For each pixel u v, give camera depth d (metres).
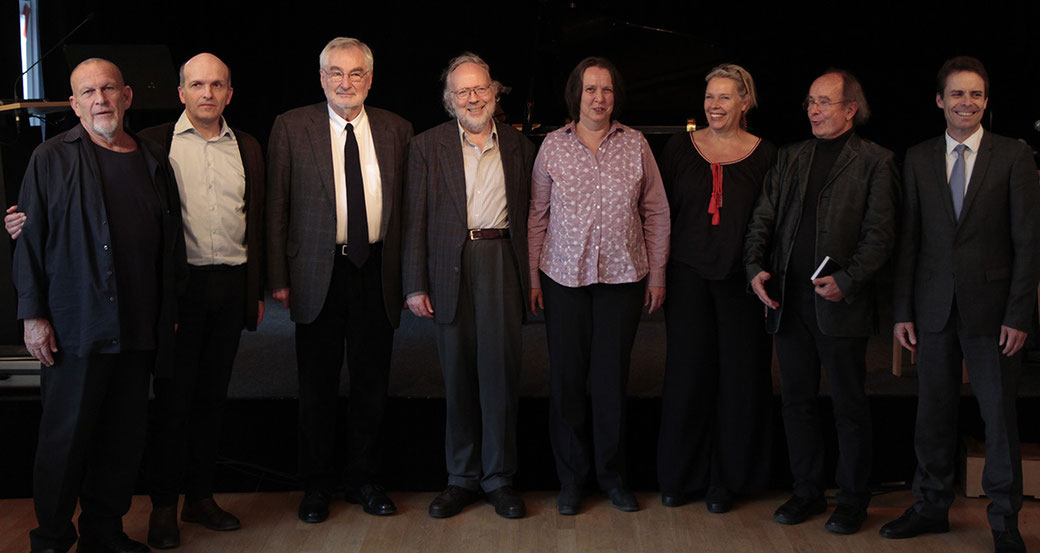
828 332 3.13
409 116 8.02
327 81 3.22
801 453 3.33
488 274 3.29
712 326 3.38
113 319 2.83
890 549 3.10
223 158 3.12
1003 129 7.06
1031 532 3.24
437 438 3.68
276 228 3.24
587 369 3.41
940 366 3.09
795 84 7.89
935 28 7.56
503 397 3.36
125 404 2.97
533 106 6.28
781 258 3.22
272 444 3.72
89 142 2.86
